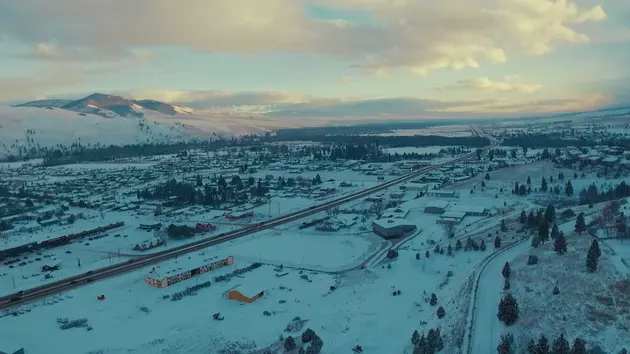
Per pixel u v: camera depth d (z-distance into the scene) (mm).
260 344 92875
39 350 91375
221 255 147625
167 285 125000
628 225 124625
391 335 94625
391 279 126062
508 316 86125
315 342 88000
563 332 80312
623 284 90375
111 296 118375
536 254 116500
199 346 92125
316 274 133125
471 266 125938
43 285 127438
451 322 93375
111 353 89312
